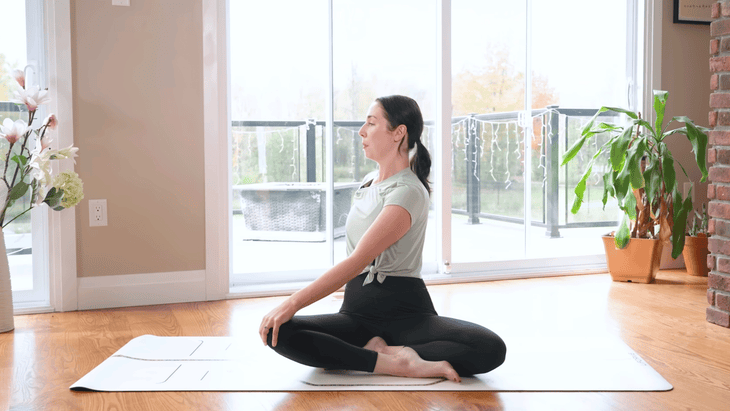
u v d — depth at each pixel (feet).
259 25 11.16
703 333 8.44
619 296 10.77
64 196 9.02
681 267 13.52
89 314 9.67
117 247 10.18
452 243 12.47
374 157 6.79
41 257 10.07
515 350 7.60
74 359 7.38
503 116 12.61
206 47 10.43
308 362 6.31
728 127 8.68
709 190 9.03
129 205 10.20
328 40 11.52
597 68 13.16
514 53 12.59
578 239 13.34
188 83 10.40
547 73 12.84
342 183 11.82
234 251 11.35
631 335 8.36
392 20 11.85
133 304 10.25
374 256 6.26
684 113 13.37
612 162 11.25
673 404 5.93
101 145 10.01
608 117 13.32
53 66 9.68
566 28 12.91
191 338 8.13
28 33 9.86
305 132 11.53
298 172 11.56
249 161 11.28
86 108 9.90
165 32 10.23
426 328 6.53
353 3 11.62
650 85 13.07
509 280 12.25
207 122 10.50
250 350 7.58
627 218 12.97
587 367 6.94
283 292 11.04
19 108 9.84
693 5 13.19
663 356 7.45
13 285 9.99
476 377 6.61
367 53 11.76
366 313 6.66
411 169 6.95
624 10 13.25
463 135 12.37
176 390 6.25
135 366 6.93
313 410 5.76
